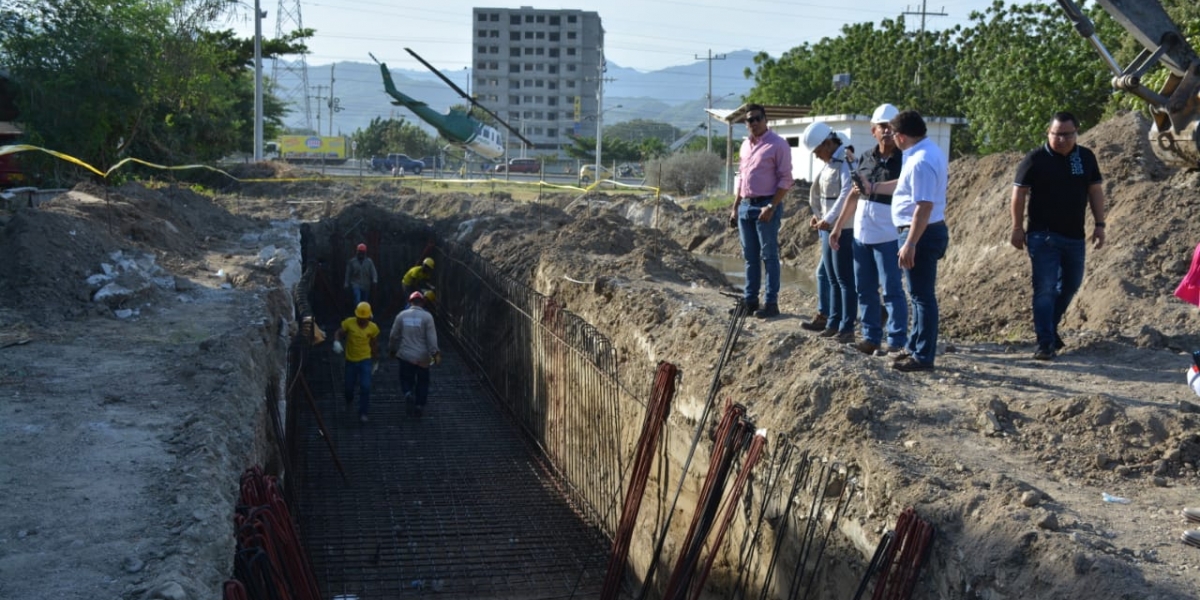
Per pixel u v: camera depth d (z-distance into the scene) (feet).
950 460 17.08
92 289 30.19
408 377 40.78
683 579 21.12
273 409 26.53
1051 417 18.53
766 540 20.12
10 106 73.72
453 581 27.22
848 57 131.34
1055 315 24.00
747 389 23.07
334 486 33.53
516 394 40.06
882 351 24.11
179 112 101.45
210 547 15.11
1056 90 69.15
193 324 28.76
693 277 39.34
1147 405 18.72
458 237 60.80
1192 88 23.77
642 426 26.94
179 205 52.01
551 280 41.27
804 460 18.98
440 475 34.78
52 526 15.38
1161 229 31.19
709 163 118.21
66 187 67.15
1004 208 40.01
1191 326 25.67
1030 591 13.41
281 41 143.23
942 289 36.19
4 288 29.07
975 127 78.23
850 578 17.03
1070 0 24.08
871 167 22.82
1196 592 12.37
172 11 92.63
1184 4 56.34
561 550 29.19
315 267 58.70
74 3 71.36
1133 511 15.16
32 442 18.85
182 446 18.75
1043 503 15.14
